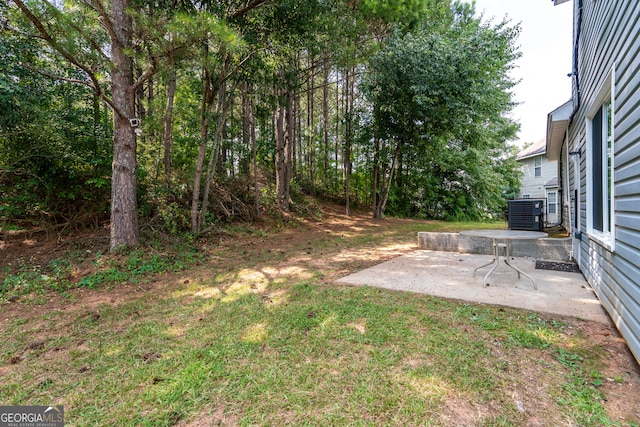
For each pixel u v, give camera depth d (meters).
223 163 10.34
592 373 1.85
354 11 8.27
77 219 6.56
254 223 9.30
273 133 10.67
